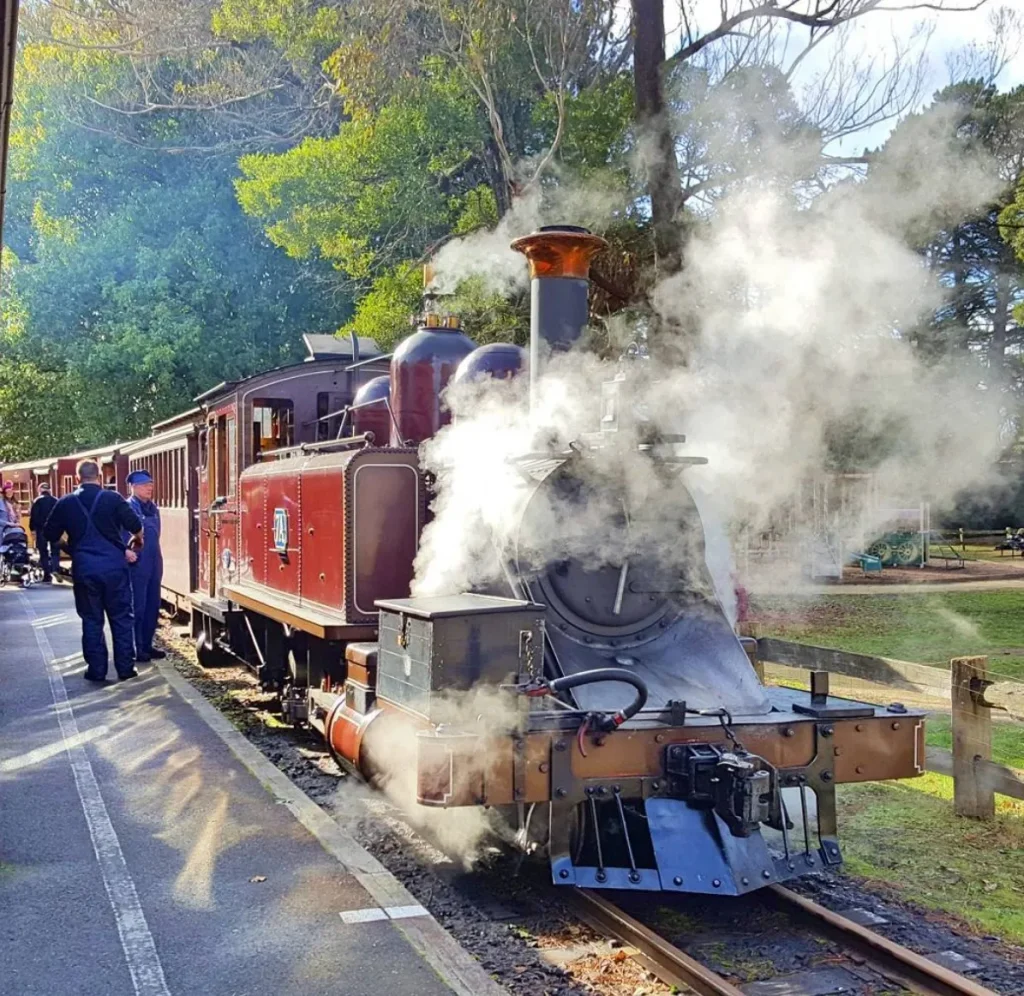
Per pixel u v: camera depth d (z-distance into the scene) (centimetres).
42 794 628
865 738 515
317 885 489
